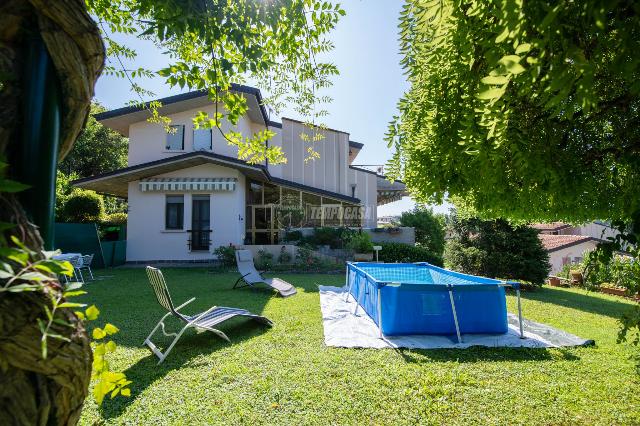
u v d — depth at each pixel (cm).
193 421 338
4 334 87
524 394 406
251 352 528
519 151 223
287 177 2225
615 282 1215
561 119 233
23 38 112
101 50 131
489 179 259
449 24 175
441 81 240
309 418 348
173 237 1752
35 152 111
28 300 92
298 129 2267
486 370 475
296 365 478
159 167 1639
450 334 636
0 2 105
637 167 249
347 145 2302
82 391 108
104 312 770
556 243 2227
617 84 216
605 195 307
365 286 800
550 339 620
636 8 114
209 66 282
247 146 331
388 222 2817
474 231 1450
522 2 109
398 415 357
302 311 807
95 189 1903
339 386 416
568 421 353
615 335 660
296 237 1858
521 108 220
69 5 117
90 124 2055
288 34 297
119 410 354
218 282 1222
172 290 1070
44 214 113
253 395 391
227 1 236
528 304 1003
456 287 648
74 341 103
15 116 109
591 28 114
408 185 341
